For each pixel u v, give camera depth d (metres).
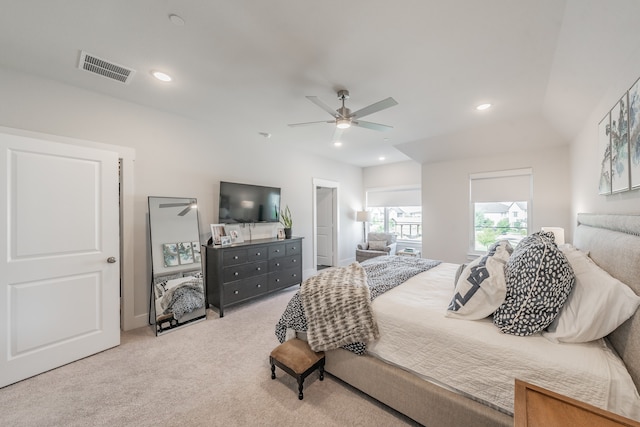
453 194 4.69
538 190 3.90
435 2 1.48
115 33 1.76
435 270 2.69
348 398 1.74
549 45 1.84
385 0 1.47
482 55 1.98
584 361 1.10
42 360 2.01
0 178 1.87
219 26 1.69
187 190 3.27
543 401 0.80
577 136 3.06
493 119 3.26
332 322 1.77
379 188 6.52
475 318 1.47
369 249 5.89
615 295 1.14
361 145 4.57
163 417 1.59
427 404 1.42
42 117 2.30
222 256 3.17
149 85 2.46
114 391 1.81
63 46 1.90
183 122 3.23
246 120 3.38
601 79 1.86
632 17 1.26
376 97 2.68
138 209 2.86
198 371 2.04
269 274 3.76
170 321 2.78
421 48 1.90
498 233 4.34
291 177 4.73
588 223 2.34
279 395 1.77
